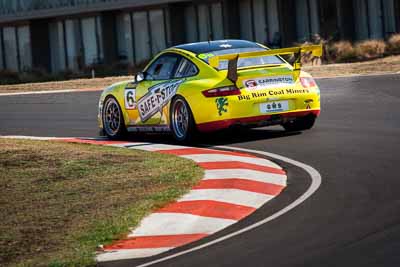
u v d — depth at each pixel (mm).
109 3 114438
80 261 20531
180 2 111312
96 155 33625
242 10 107250
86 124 48562
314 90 36344
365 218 21578
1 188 28688
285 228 21516
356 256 18031
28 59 125875
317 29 100375
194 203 25312
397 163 28547
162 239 22109
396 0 94062
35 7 121750
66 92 72812
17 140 39344
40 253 21766
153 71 38719
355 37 98375
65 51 123500
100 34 118812
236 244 20484
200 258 19578
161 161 31875
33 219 24812
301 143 34562
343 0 97312
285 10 101812
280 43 102688
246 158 31938
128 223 23547
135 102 39281
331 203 23750
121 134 40719
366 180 26344
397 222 20750
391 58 82062
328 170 28547
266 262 18422
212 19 109250
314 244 19516
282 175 28453
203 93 35094
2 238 23156
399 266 16938
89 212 25094
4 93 80000
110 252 21406
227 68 35625
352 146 32688
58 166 31641
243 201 25250
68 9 118688
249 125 35281
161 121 37906
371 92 51188
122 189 27672
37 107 61000
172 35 111438
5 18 125688
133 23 116500
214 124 35062
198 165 30812
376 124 38156
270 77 35531
